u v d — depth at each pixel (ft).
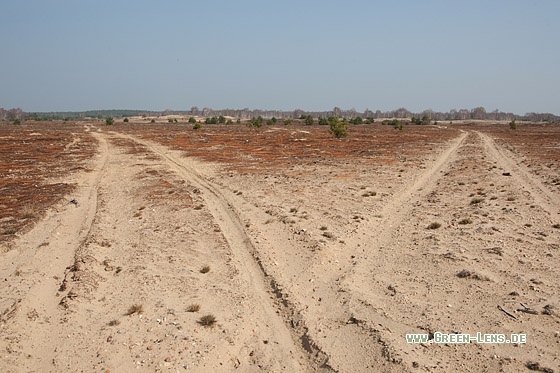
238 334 29.45
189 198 73.61
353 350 26.99
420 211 61.77
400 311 31.58
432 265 40.04
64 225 57.36
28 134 249.96
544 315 29.66
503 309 30.81
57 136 237.45
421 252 43.75
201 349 27.37
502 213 58.54
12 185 90.53
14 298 34.27
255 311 33.04
